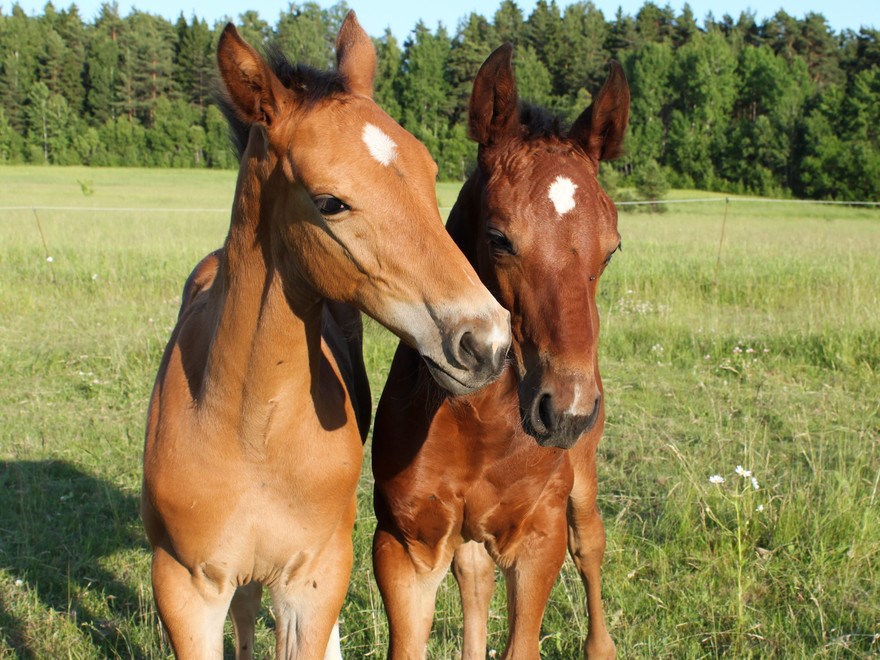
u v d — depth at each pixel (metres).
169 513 2.25
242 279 2.15
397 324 1.90
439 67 53.66
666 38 70.12
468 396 2.53
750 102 59.97
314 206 1.91
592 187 2.34
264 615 3.54
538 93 46.94
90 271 10.30
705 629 3.28
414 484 2.65
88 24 82.44
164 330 7.40
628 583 3.58
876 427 5.45
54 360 6.68
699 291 9.83
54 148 60.41
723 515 4.05
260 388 2.16
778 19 74.31
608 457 5.04
